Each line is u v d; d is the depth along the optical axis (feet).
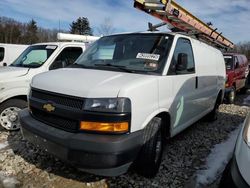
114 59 13.43
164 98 12.16
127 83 10.29
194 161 14.25
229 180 7.55
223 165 13.89
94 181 11.68
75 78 10.98
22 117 11.89
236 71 32.09
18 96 17.52
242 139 7.73
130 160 10.03
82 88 10.02
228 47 29.66
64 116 10.15
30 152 14.19
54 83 10.91
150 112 11.10
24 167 12.64
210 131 19.79
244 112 26.68
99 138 9.44
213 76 19.53
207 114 20.85
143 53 13.00
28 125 11.19
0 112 16.98
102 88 9.84
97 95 9.70
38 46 20.93
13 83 16.93
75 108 9.91
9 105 17.10
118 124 9.61
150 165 11.38
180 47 14.14
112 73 11.61
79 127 9.79
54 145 10.08
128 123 9.87
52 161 13.26
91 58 14.15
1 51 37.99
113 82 10.31
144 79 11.05
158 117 11.82
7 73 17.02
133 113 10.05
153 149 11.22
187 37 15.24
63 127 10.31
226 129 20.51
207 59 18.26
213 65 19.67
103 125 9.55
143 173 11.66
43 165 12.87
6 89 16.70
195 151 15.64
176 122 13.76
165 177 12.34
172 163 13.80
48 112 10.67
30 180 11.62
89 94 9.76
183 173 12.84
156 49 13.06
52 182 11.51
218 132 19.62
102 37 15.61
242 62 36.14
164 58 12.71
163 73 12.25
